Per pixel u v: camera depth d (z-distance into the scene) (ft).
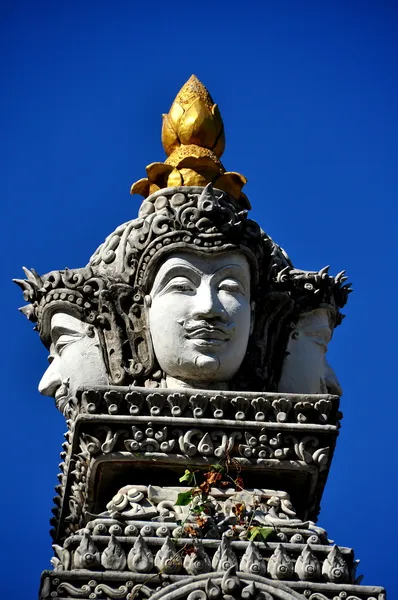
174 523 49.78
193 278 53.26
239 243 53.47
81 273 54.49
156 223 53.52
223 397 51.65
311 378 54.85
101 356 53.88
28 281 55.06
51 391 54.49
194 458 51.31
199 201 53.42
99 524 49.44
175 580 48.44
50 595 48.16
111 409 51.42
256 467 51.47
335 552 49.24
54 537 54.60
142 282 53.72
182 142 56.54
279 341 54.90
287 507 51.13
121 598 48.21
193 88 57.52
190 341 52.75
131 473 51.78
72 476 52.80
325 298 55.47
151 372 53.42
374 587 48.88
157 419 51.34
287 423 51.75
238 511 50.19
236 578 48.19
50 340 55.11
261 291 54.60
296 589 48.65
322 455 51.67
